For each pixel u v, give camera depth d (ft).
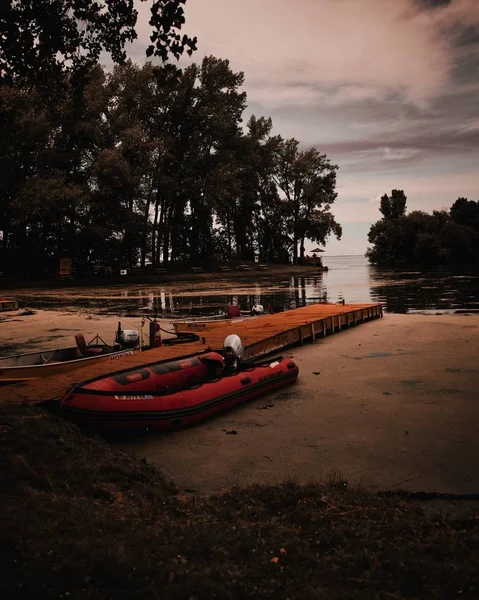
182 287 163.73
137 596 11.76
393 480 23.39
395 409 33.83
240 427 31.27
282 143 260.42
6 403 28.50
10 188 166.20
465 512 19.88
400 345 56.75
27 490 17.67
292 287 159.43
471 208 308.60
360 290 142.20
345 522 17.33
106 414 28.71
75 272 184.03
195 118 202.80
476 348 53.31
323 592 12.60
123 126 185.57
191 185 197.88
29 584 11.53
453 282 163.22
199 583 12.54
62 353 44.34
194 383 36.81
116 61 35.14
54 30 31.04
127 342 47.91
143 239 201.77
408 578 13.41
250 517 18.21
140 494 19.99
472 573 13.46
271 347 52.42
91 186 176.96
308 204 274.16
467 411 32.91
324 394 37.93
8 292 148.66
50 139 170.09
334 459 26.09
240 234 254.88
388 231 322.96
